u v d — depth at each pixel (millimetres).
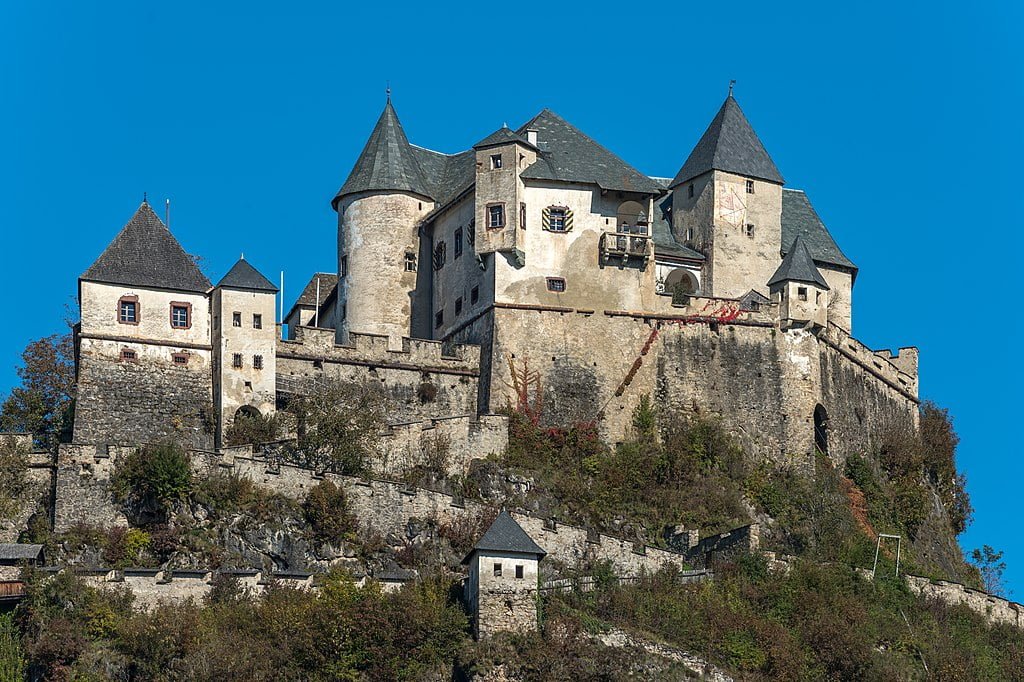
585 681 98750
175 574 103688
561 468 123312
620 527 118312
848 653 105438
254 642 99250
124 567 106375
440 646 99375
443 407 127938
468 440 121438
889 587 114750
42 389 129000
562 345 128500
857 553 119750
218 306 123625
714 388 129750
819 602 109375
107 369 121688
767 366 130750
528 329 128125
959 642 111438
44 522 110625
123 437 120812
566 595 105062
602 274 130375
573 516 118312
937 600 114875
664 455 124188
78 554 108062
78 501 110500
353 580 105312
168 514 110375
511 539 101562
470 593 101750
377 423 123000
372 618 99688
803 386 130500
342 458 117875
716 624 105000
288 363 125125
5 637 99438
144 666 97688
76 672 97312
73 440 119875
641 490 122438
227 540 109812
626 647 101250
